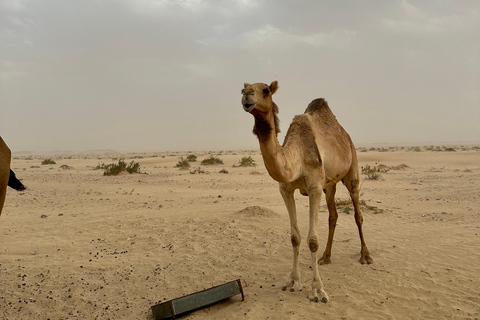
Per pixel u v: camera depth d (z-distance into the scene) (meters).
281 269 6.65
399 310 4.88
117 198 15.44
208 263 7.03
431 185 19.45
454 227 9.41
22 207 13.33
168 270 6.70
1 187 4.59
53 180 23.34
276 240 8.38
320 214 11.25
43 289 5.91
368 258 6.84
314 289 5.27
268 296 5.43
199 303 4.95
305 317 4.69
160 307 4.78
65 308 5.25
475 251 7.25
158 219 10.63
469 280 5.80
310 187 5.43
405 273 6.18
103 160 59.06
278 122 4.95
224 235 8.83
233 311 4.96
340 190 17.69
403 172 28.72
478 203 13.15
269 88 4.62
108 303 5.42
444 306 4.95
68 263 7.16
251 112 4.50
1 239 8.85
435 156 44.66
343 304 5.07
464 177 23.14
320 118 6.45
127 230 9.59
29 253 7.82
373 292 5.47
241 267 6.77
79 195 16.42
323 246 8.04
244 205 13.06
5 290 5.86
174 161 46.38
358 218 6.94
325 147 5.85
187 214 11.30
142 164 42.47
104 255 7.68
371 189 18.16
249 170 31.52
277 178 4.96
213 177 25.05
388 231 9.19
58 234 9.33
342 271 6.42
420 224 9.92
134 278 6.36
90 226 10.07
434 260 6.80
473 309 4.84
